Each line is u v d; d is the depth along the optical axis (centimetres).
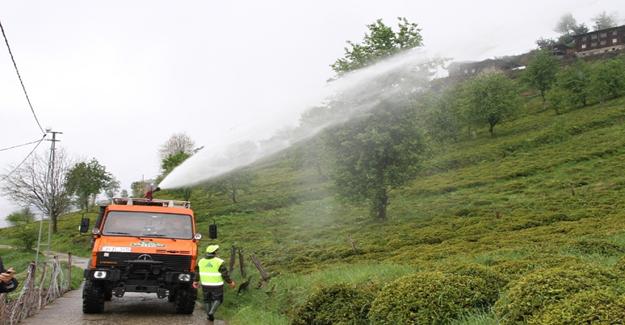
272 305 1302
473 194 4378
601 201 3269
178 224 1404
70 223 7225
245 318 1155
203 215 5634
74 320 1209
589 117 7525
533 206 3431
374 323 796
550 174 4819
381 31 3678
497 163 5938
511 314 619
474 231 2716
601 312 515
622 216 2545
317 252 2653
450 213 3603
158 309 1410
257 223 4738
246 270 1877
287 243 3359
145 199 1474
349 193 3722
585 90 8650
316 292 955
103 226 1362
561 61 13062
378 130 3572
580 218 2789
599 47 13088
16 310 1144
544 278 629
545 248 1600
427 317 729
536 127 7838
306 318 935
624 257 834
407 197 4784
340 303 907
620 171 4412
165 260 1312
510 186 4453
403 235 2922
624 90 8644
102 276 1259
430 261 1723
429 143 3859
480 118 8056
